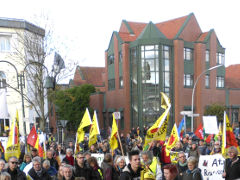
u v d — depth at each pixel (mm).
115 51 36750
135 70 33969
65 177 5945
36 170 6758
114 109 36844
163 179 6301
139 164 5375
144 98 33094
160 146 10734
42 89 22281
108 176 6484
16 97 28953
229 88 38781
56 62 23750
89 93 36344
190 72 34844
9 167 6730
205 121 14930
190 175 6145
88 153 7586
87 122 10406
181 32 35562
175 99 33312
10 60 28656
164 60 33125
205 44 35594
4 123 28969
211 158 9219
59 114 36062
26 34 23766
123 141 17047
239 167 6645
